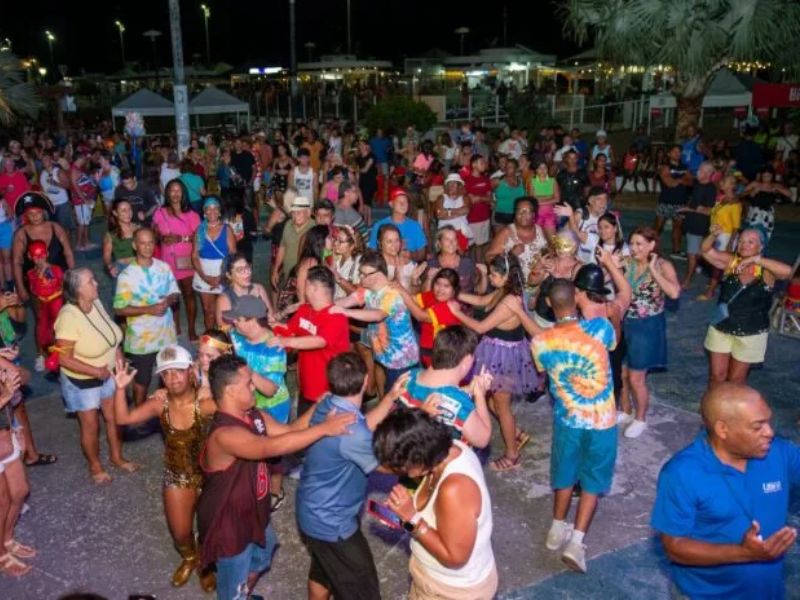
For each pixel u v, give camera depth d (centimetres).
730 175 991
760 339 619
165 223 856
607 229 666
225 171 1648
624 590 461
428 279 650
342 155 2136
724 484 302
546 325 608
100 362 571
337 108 3503
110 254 814
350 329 677
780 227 1492
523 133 2214
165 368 422
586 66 3809
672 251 1313
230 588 394
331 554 383
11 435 488
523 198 722
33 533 533
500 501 560
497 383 571
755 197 1056
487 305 605
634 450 628
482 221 1142
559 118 2905
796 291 865
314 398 542
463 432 386
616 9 1695
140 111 2675
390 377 597
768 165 1459
